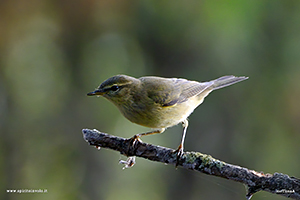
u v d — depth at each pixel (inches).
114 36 591.2
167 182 544.4
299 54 526.6
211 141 545.6
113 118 565.3
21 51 587.8
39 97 577.3
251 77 536.7
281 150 538.3
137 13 577.9
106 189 533.6
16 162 538.6
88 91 578.2
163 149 303.6
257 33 532.4
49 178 534.3
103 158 546.3
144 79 367.6
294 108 535.2
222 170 277.7
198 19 543.2
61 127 564.1
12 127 556.1
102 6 587.2
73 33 597.0
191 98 383.2
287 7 528.4
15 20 583.8
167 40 560.1
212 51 537.3
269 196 425.7
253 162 538.6
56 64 591.2
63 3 589.0
